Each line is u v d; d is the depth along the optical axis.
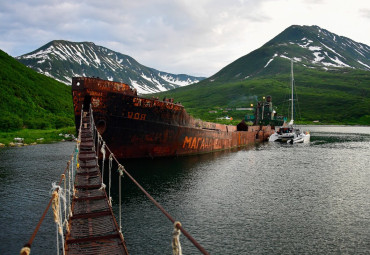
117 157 40.19
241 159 50.09
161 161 43.81
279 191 30.47
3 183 31.42
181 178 34.81
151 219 22.38
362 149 67.25
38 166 40.09
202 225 21.52
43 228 20.47
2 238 18.88
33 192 28.33
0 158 46.06
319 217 23.31
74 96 36.16
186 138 48.06
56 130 84.94
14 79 114.75
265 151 62.28
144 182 32.62
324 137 104.06
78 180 20.19
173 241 6.37
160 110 42.12
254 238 19.55
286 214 23.91
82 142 29.41
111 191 29.09
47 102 115.06
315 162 48.47
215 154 54.78
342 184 33.59
